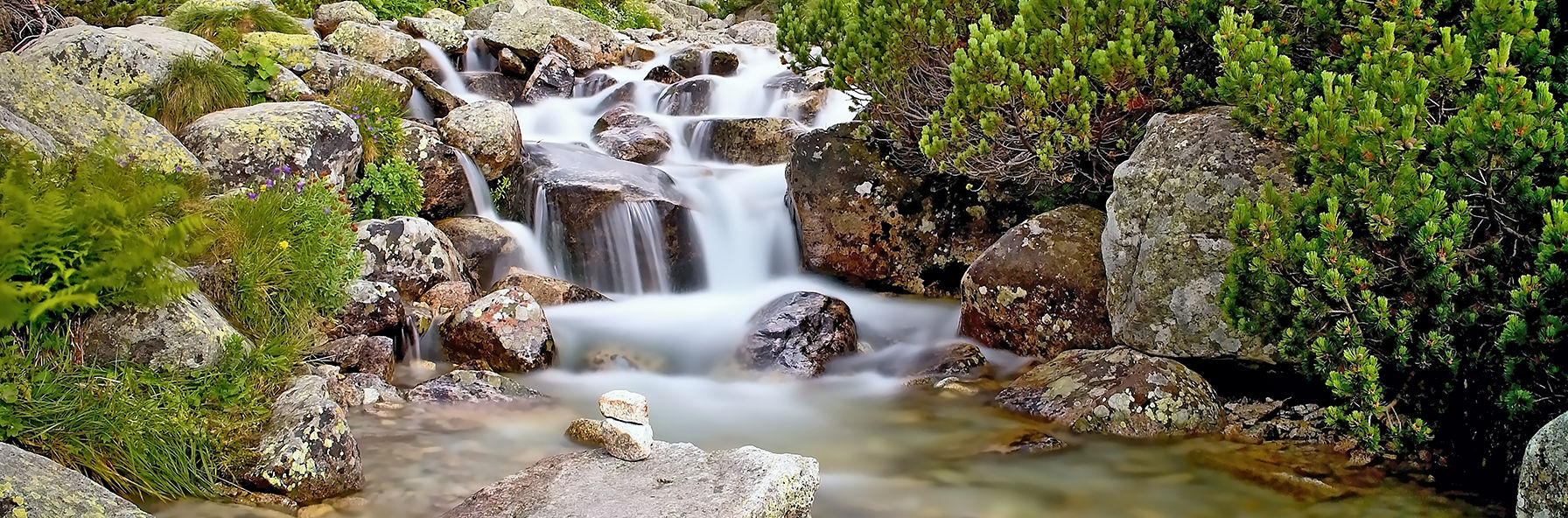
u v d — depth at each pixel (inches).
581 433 192.9
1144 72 237.6
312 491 161.0
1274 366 214.5
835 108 484.1
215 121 292.7
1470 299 171.2
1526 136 155.2
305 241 233.3
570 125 494.0
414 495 165.9
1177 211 221.3
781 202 364.2
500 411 214.2
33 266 163.8
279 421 169.0
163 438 158.1
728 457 170.7
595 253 330.0
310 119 301.6
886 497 177.2
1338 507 170.9
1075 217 264.7
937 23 267.6
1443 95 179.9
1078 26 243.1
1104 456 195.0
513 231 334.6
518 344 248.1
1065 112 255.3
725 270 344.2
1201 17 242.2
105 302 171.6
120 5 459.5
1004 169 272.8
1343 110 178.4
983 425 214.5
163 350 173.6
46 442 149.6
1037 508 172.9
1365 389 169.5
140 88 314.3
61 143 247.3
